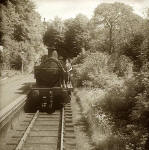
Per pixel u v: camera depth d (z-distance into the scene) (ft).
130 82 44.52
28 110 50.62
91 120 39.86
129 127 35.42
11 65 120.16
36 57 147.02
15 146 31.09
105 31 124.47
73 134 36.09
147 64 45.14
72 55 160.76
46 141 33.45
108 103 46.88
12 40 116.67
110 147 31.01
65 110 49.73
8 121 36.06
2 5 99.66
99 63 77.97
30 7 132.26
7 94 54.19
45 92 51.70
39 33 160.35
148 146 30.94
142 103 34.45
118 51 79.92
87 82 70.74
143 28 68.90
